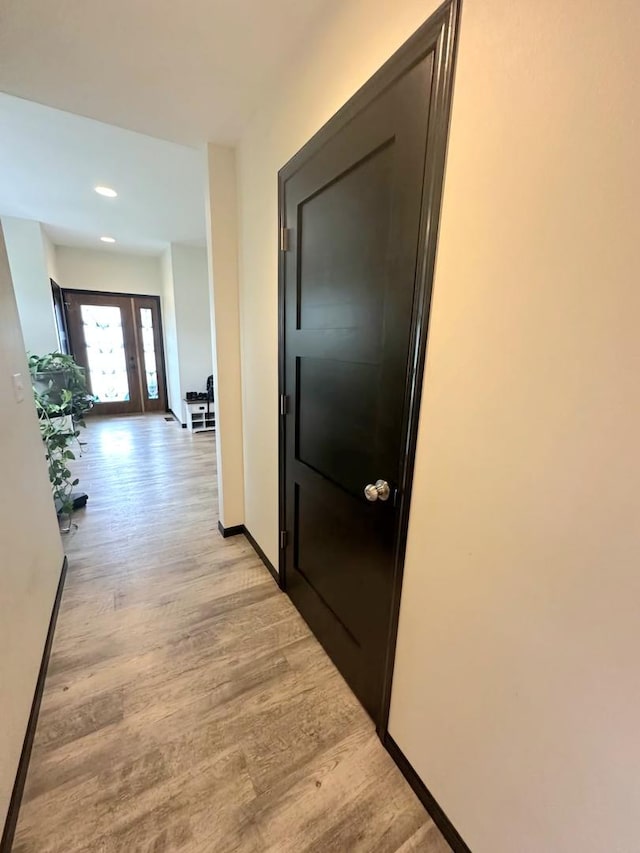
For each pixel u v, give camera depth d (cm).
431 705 104
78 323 571
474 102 74
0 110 195
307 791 112
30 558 148
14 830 100
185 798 109
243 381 230
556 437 67
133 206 352
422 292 91
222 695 141
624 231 55
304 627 176
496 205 72
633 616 59
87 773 114
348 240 118
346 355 125
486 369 78
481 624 86
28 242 406
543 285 66
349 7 106
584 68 57
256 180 179
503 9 67
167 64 140
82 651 159
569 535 67
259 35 126
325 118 123
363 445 122
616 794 65
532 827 79
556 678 72
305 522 170
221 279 218
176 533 261
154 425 571
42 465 193
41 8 114
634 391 56
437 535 96
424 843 101
